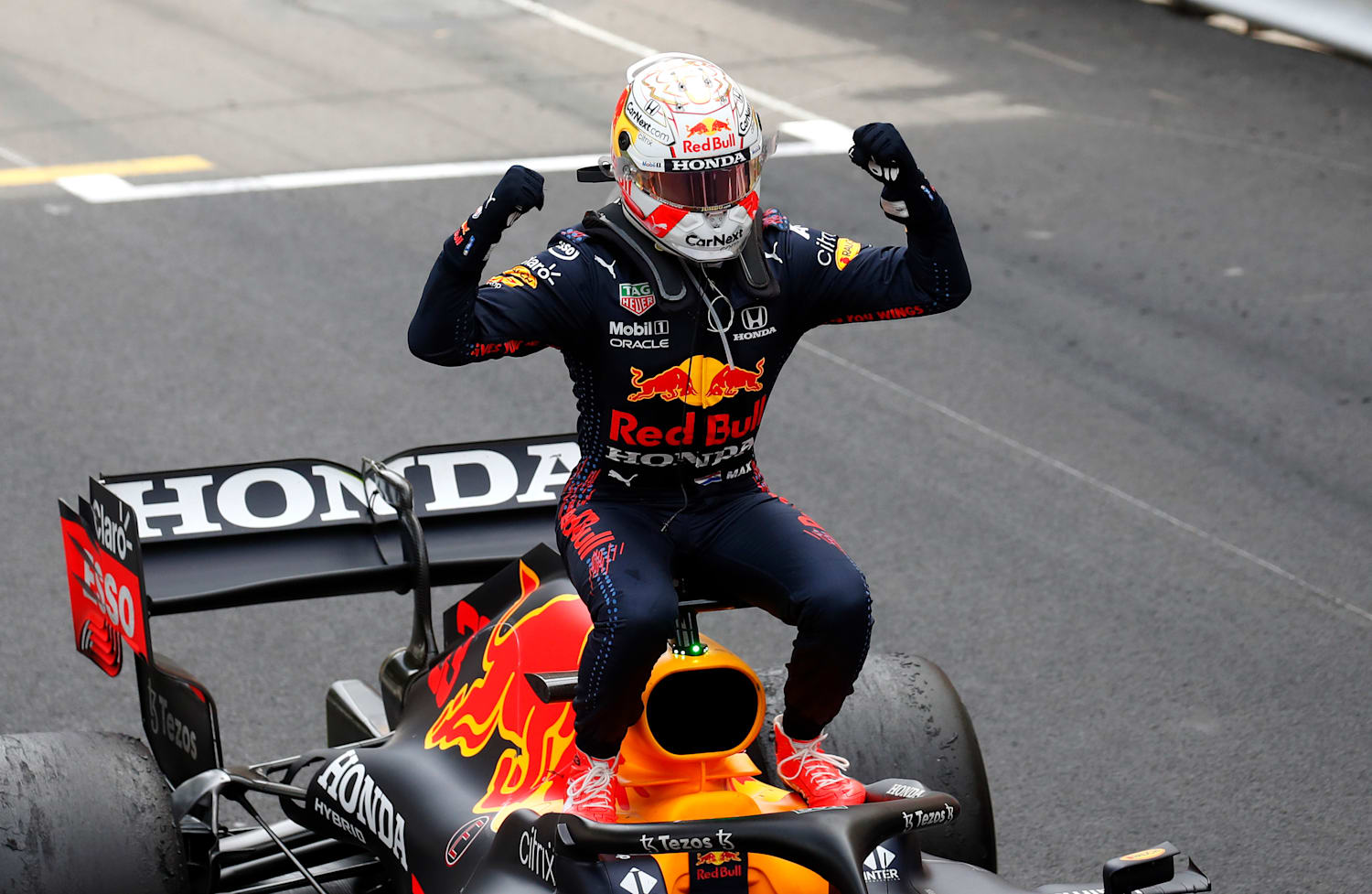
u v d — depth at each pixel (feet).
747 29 191.72
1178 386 107.04
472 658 48.16
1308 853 61.05
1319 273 126.93
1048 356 111.04
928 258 41.16
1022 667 73.97
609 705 39.42
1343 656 76.43
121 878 44.57
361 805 47.78
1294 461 97.30
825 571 40.37
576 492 43.01
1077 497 91.61
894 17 197.98
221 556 54.13
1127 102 168.45
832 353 110.73
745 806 41.24
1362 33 180.86
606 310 40.19
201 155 144.46
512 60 177.06
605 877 38.96
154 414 95.61
